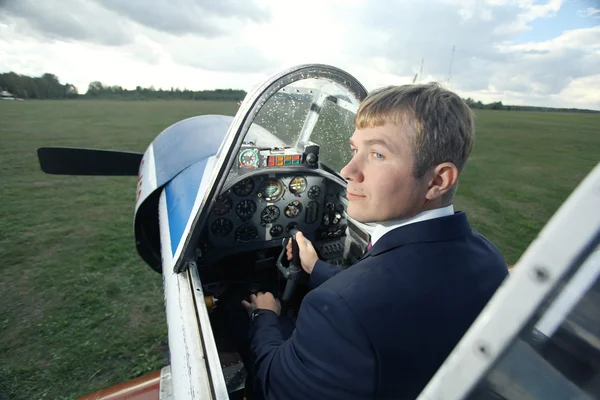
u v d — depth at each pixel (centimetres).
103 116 2336
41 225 513
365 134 78
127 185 752
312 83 160
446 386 44
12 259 409
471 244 80
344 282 73
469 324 70
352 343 66
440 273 71
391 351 66
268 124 190
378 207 79
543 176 984
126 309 325
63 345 279
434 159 71
